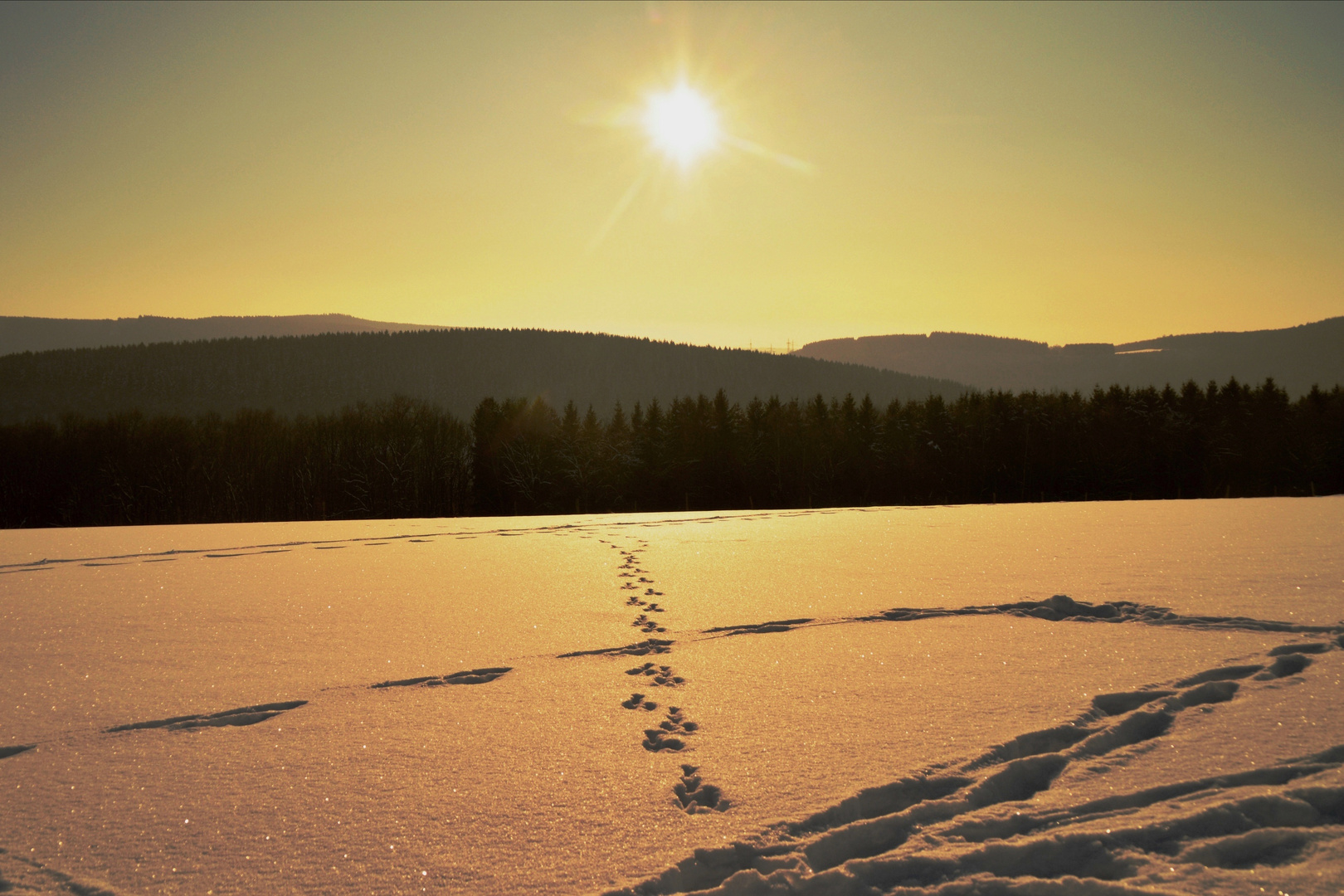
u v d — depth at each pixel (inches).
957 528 565.9
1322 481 1868.8
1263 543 420.8
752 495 2082.9
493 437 1984.5
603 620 281.4
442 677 213.9
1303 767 137.7
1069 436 2054.6
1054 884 104.6
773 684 201.0
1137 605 271.9
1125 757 146.6
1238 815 121.6
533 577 381.1
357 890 108.5
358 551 502.3
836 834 121.4
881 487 2080.5
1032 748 154.8
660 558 441.4
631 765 151.5
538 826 126.6
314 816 131.7
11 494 1777.8
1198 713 166.4
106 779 149.1
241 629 274.4
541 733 170.4
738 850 117.6
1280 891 102.4
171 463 1849.2
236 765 155.1
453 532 625.0
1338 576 315.0
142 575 406.9
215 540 579.8
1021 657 216.5
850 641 241.0
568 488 1974.7
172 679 214.4
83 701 196.9
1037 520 614.2
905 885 107.3
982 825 123.1
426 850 119.6
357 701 194.5
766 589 333.4
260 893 108.3
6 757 161.6
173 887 110.5
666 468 2048.5
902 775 142.0
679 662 223.8
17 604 327.9
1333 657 200.5
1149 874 107.7
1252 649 213.9
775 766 148.5
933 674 204.5
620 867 113.7
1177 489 1958.7
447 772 149.6
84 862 118.0
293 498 1873.8
